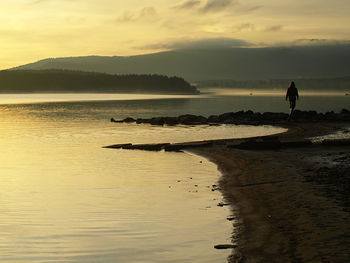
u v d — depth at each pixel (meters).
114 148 31.08
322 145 28.92
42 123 56.97
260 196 15.75
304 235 11.19
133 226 12.56
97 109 99.31
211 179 19.56
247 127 49.34
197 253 10.39
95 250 10.66
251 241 11.08
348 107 114.81
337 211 13.12
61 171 22.03
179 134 42.09
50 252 10.55
